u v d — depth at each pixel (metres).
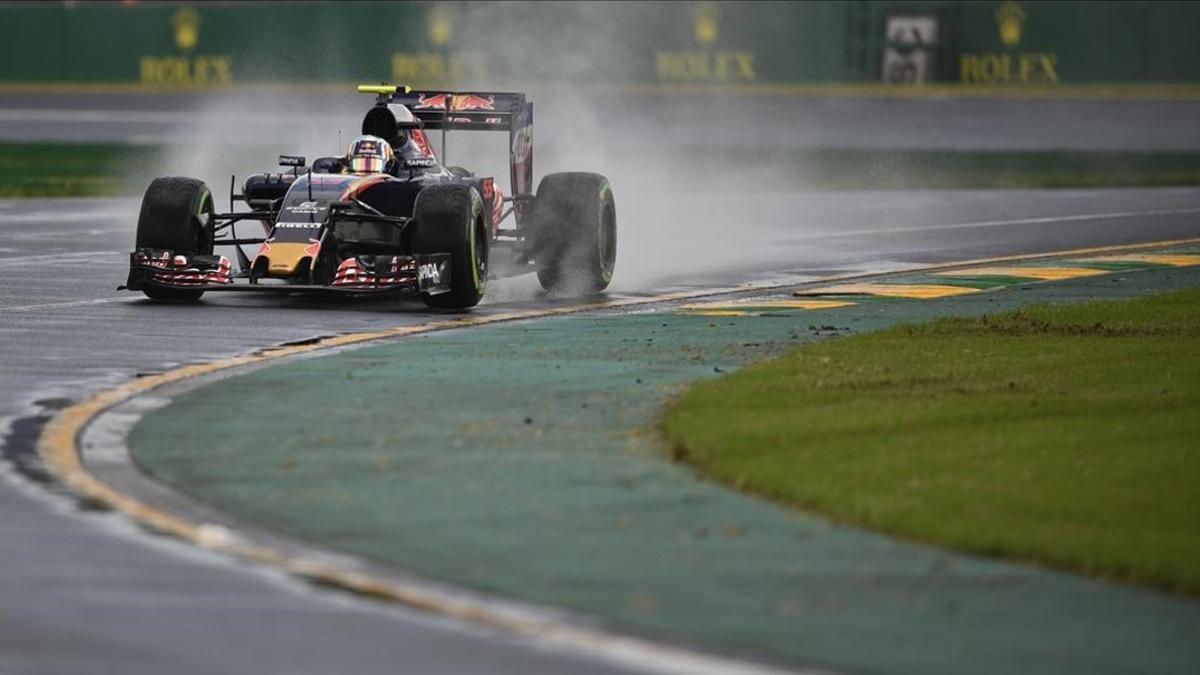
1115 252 81.75
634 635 24.58
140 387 43.56
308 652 23.86
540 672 23.14
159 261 59.09
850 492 31.75
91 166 137.75
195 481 33.34
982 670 23.27
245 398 41.81
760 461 34.25
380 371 45.72
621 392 42.50
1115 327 53.94
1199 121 181.62
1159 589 26.69
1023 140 164.25
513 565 27.83
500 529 29.89
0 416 39.91
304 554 28.47
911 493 31.70
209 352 49.19
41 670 23.11
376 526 30.08
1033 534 28.97
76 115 192.38
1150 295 64.44
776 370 44.72
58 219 97.00
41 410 40.66
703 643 24.25
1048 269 74.56
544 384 43.66
